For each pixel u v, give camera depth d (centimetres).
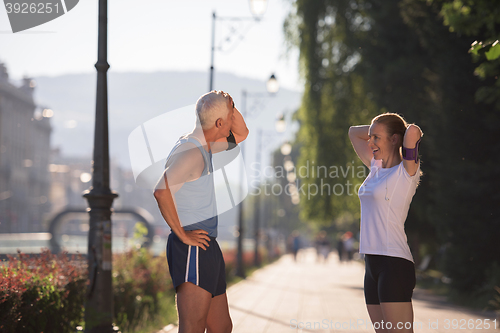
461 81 1573
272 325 1039
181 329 419
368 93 2302
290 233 9750
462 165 1563
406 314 448
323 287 2047
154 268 1256
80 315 855
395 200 466
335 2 2467
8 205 10256
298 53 2595
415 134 470
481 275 1543
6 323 602
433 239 2517
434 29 1645
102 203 837
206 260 427
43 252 840
